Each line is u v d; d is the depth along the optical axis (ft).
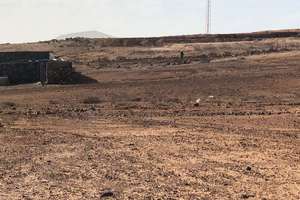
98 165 55.88
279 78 170.19
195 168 54.19
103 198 43.80
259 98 131.95
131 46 389.19
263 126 85.05
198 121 92.32
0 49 380.37
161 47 358.64
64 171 53.47
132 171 53.01
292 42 342.64
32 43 407.85
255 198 43.45
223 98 133.69
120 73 218.18
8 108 123.34
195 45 347.97
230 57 267.18
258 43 347.77
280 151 63.10
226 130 80.64
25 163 57.57
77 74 214.28
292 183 48.11
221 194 44.65
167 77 198.59
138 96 144.66
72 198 44.01
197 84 166.40
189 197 43.86
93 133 79.20
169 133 77.66
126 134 77.30
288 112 103.30
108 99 140.67
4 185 48.39
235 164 55.98
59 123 92.89
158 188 46.65
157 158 59.06
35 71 220.64
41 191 46.21
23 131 83.05
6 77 209.67
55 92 162.61
